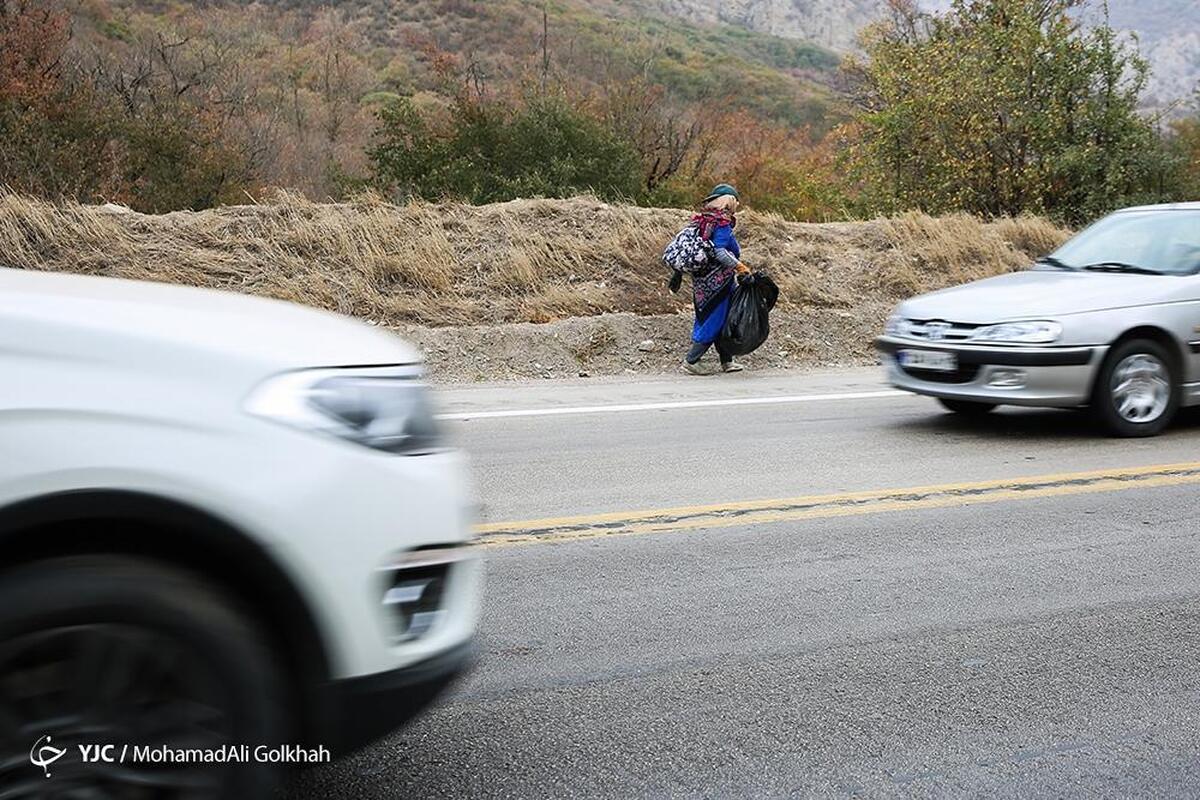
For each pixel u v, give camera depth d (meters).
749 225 15.78
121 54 41.91
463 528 2.98
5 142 20.14
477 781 3.42
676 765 3.53
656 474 7.34
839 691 4.09
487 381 11.38
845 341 13.19
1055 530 6.09
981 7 23.47
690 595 5.05
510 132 24.73
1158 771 3.53
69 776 2.47
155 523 2.52
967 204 22.23
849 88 40.41
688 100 53.56
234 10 69.44
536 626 4.67
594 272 14.17
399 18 77.56
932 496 6.78
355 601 2.72
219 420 2.62
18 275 3.17
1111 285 8.51
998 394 8.20
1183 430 8.74
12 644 2.39
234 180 24.31
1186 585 5.24
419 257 13.60
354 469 2.75
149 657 2.51
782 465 7.61
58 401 2.50
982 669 4.29
